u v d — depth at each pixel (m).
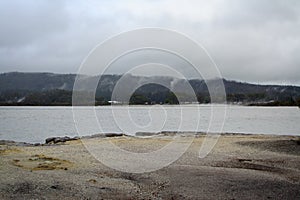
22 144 31.36
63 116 96.12
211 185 14.30
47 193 12.45
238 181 14.98
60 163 18.61
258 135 37.66
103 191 13.03
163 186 14.13
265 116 91.62
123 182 14.60
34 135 49.53
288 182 14.97
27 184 13.38
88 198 12.12
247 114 101.44
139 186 14.06
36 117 91.56
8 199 11.66
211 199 12.46
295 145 27.30
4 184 13.28
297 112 114.38
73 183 13.89
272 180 15.24
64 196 12.22
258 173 16.70
